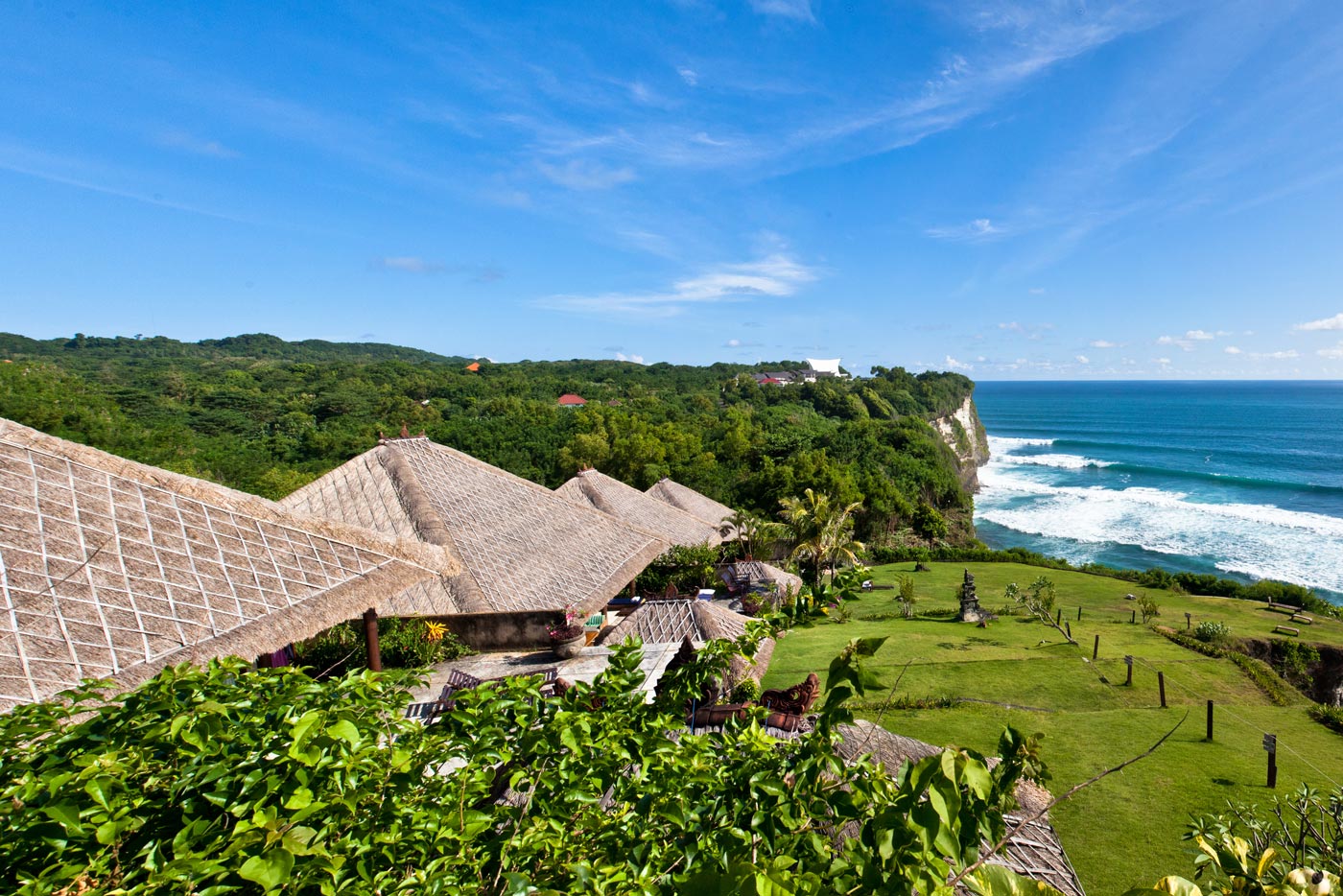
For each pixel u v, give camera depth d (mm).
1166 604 26766
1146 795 10398
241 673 3674
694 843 2791
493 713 3242
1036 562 36219
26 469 7672
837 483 46875
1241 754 11844
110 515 7820
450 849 2666
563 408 88000
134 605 7117
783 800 2812
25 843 2365
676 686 3912
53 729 3123
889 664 17250
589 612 16125
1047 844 8000
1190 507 60938
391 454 18422
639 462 56531
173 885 2209
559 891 2375
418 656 15625
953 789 2029
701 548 27406
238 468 49875
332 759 2652
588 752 3176
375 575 9352
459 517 17031
